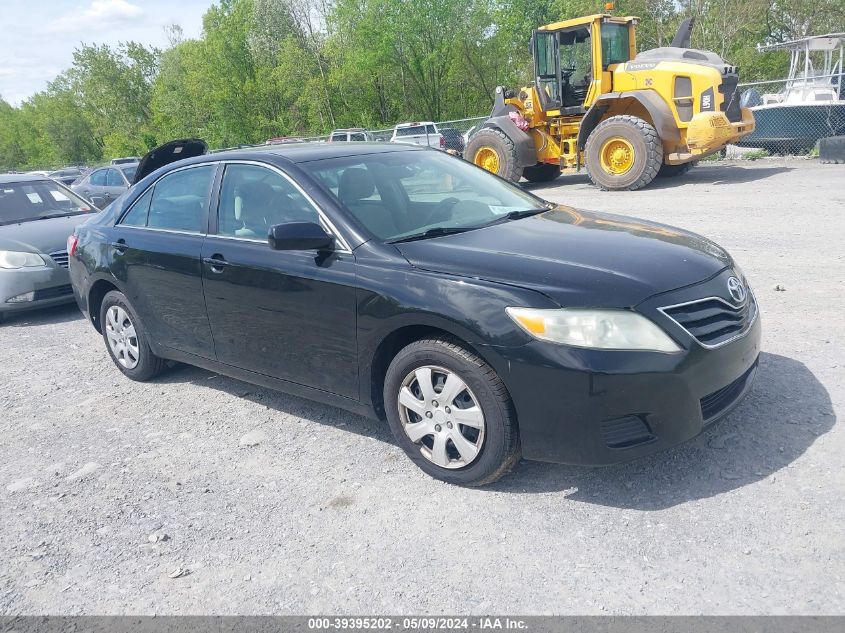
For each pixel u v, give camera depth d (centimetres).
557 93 1482
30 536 344
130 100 7738
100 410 500
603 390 298
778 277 654
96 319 580
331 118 5025
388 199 406
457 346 333
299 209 400
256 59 5469
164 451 423
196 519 345
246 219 429
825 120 1620
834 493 309
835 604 247
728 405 333
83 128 8581
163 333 496
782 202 1045
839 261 688
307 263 384
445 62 4559
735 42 3991
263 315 411
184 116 6341
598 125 1397
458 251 352
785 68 4175
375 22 4472
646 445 308
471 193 444
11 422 492
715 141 1299
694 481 332
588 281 315
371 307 355
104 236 533
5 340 718
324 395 400
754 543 283
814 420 375
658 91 1341
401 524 324
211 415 471
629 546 290
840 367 439
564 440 310
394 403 364
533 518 317
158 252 474
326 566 299
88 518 355
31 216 873
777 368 448
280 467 390
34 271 761
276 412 466
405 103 4878
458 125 2652
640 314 303
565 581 274
